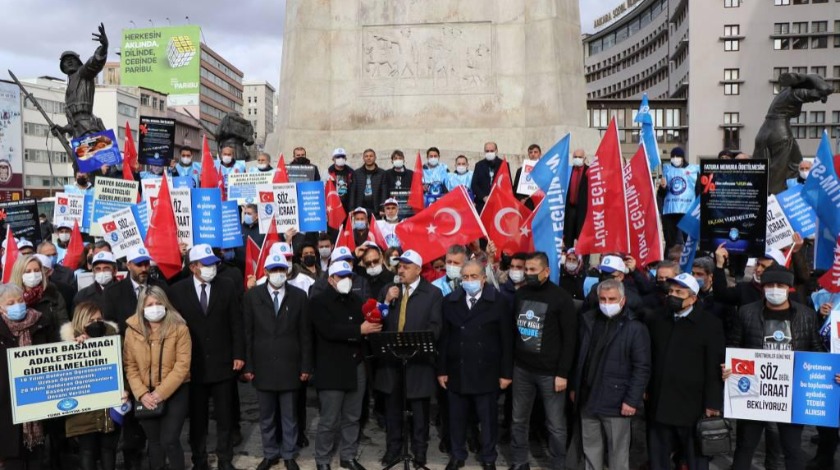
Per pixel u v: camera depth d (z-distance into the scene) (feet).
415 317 24.80
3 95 229.86
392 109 47.62
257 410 31.73
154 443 22.85
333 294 24.52
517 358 24.02
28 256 23.65
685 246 30.68
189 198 30.07
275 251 24.75
